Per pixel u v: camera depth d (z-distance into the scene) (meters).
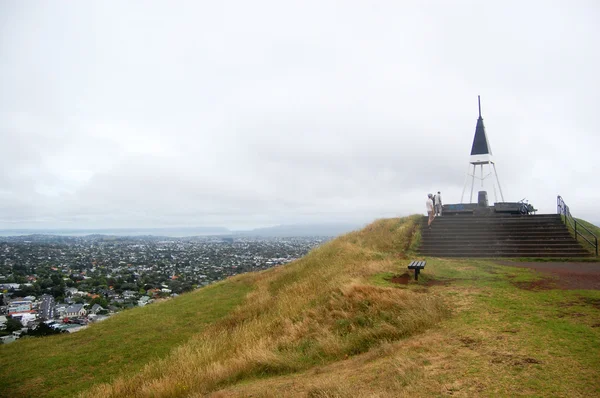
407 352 5.74
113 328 13.48
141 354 10.61
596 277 10.09
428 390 4.29
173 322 13.64
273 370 6.92
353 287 9.52
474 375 4.54
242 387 6.16
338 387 4.80
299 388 5.38
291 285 14.63
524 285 9.37
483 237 16.22
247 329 10.28
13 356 11.12
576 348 5.07
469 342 5.75
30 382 9.08
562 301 7.59
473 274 11.10
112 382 8.61
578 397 3.77
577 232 15.79
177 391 6.70
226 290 18.86
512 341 5.56
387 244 16.78
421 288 9.66
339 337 7.52
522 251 14.78
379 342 6.84
